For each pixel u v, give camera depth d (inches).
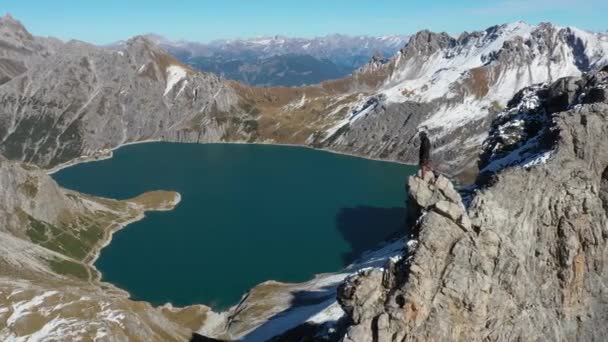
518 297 3403.1
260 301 6702.8
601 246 4106.8
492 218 3799.2
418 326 3038.9
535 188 4153.5
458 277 3134.8
